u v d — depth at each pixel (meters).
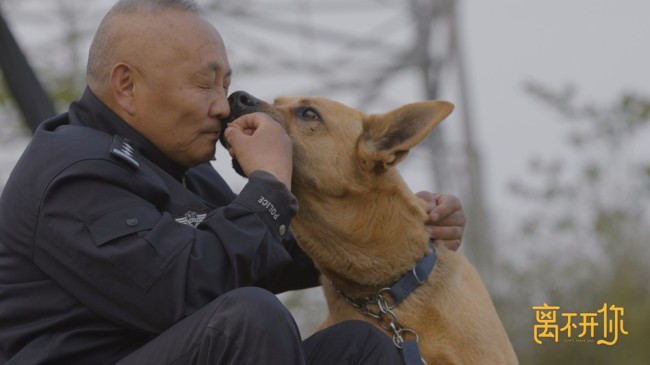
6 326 3.46
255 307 3.15
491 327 4.21
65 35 10.71
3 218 3.52
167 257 3.30
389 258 4.20
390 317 4.17
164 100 3.67
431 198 4.53
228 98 4.12
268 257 3.45
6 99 9.68
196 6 3.82
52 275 3.40
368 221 4.22
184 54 3.68
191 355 3.18
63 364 3.36
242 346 3.13
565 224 11.12
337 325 3.68
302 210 4.31
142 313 3.31
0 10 6.53
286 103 4.43
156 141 3.74
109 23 3.72
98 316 3.38
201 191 4.20
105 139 3.59
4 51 6.57
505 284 10.80
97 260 3.30
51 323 3.38
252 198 3.47
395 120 4.30
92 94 3.76
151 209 3.45
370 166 4.24
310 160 4.28
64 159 3.45
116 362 3.37
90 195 3.39
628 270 10.22
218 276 3.35
